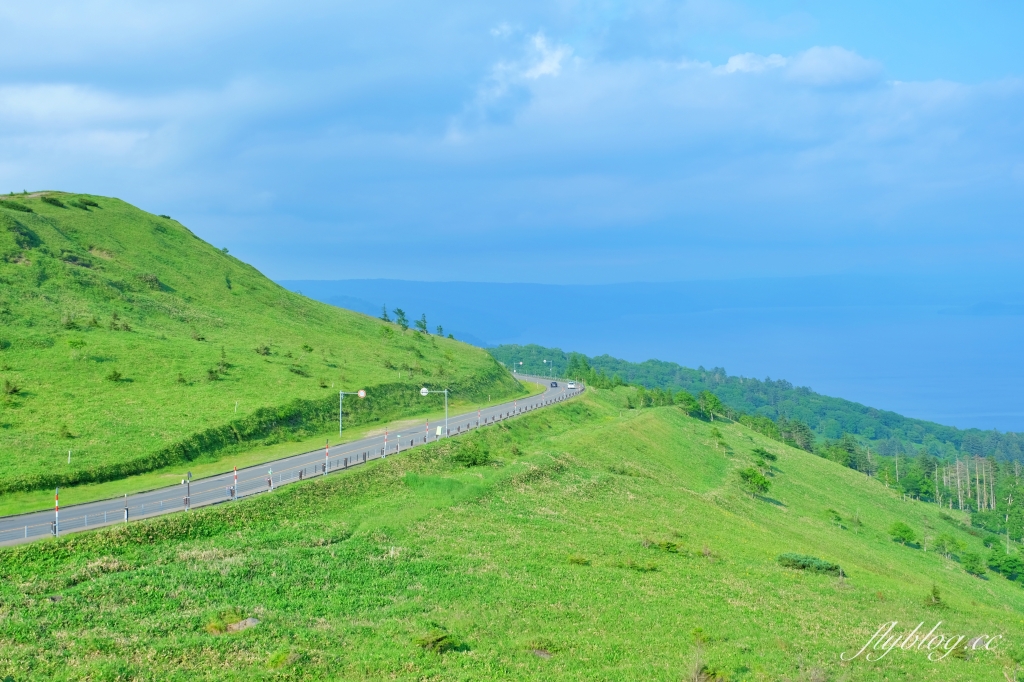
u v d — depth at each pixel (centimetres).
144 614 4472
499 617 5059
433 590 5406
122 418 8781
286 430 10025
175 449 8238
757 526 9044
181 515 5938
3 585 4569
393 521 6819
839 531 11031
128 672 3775
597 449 11375
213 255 18238
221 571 5188
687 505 9225
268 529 6209
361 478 7775
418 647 4444
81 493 6838
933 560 10931
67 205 16688
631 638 4938
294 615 4734
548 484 8900
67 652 3906
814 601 6144
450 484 8119
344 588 5259
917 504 15825
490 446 10625
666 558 6825
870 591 6675
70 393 9188
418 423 11819
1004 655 5309
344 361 14200
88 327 11669
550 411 14275
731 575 6581
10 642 3928
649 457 12281
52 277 13038
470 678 4119
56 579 4731
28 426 8044
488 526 7075
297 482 7250
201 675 3847
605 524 7719
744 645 4956
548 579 5884
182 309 14500
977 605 7319
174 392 10031
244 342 13650
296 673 3969
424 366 15812
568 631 4972
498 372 18312
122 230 16762
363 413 11812
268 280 19088
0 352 9862
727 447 15788
